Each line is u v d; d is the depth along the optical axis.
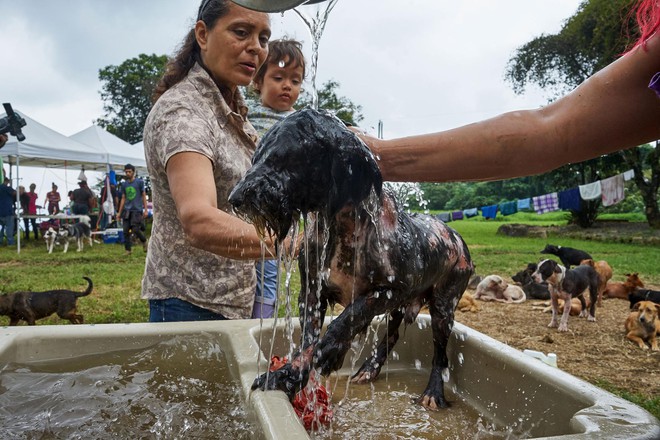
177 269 2.23
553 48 22.95
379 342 2.12
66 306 5.41
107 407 1.52
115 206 16.91
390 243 1.42
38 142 14.80
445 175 1.30
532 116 1.27
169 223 2.19
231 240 1.71
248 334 1.95
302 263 1.53
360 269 1.40
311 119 1.27
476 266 11.11
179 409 1.50
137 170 19.41
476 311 6.79
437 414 1.70
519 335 5.58
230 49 2.20
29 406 1.53
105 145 17.52
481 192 48.06
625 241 17.69
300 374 1.36
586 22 19.45
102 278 8.68
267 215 1.19
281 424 1.13
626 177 17.36
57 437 1.34
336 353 1.36
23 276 8.91
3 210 15.05
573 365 4.51
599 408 1.25
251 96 3.91
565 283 5.82
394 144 1.32
